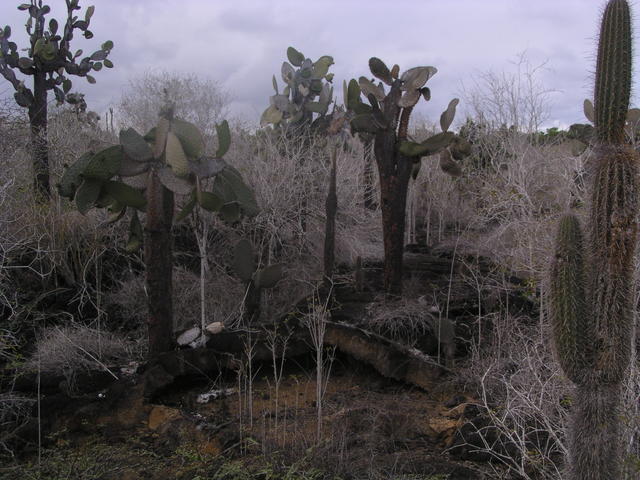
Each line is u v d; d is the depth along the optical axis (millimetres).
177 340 4754
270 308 5867
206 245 6215
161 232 4586
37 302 5129
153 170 4375
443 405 4262
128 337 5477
